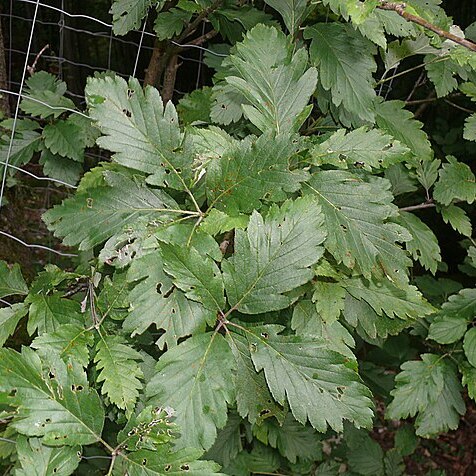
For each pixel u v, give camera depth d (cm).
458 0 212
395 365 173
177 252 83
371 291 98
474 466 251
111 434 104
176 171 87
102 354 88
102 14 290
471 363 116
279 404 88
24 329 122
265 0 100
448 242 246
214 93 105
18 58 264
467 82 116
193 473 82
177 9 117
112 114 86
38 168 196
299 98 91
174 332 84
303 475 166
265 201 89
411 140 107
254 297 84
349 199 89
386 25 94
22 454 83
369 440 184
